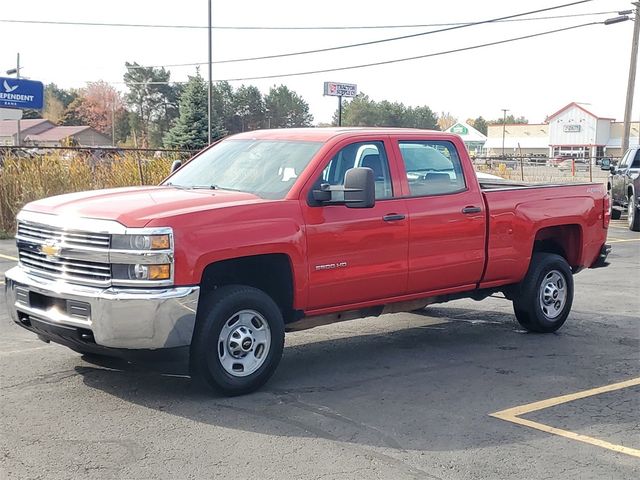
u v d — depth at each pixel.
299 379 6.70
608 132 85.19
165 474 4.64
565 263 8.65
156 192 6.56
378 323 9.13
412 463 4.88
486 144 96.12
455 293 7.77
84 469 4.69
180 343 5.67
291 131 7.35
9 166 16.88
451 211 7.39
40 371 6.73
